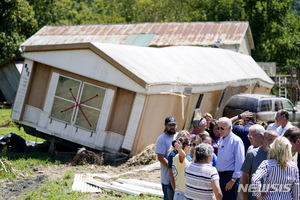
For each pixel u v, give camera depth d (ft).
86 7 247.50
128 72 35.70
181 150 17.78
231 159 19.58
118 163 35.70
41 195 26.09
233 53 73.56
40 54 40.52
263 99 46.06
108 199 25.00
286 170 14.67
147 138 38.06
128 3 203.00
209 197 15.64
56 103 40.27
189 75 45.27
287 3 146.41
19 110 42.24
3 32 110.22
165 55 49.34
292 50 141.08
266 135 16.20
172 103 40.70
